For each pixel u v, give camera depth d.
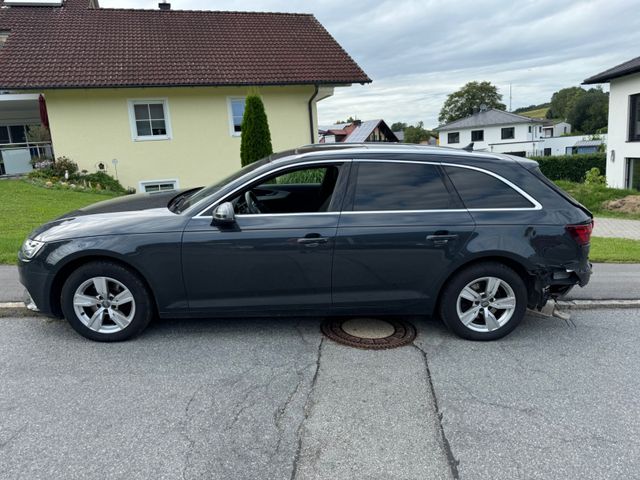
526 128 57.53
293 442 2.86
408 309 4.24
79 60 15.16
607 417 3.15
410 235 4.03
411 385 3.53
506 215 4.14
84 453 2.73
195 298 4.06
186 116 15.75
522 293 4.23
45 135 16.58
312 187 5.15
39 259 3.97
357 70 16.73
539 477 2.60
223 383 3.52
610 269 6.65
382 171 4.18
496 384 3.56
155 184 15.88
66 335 4.29
